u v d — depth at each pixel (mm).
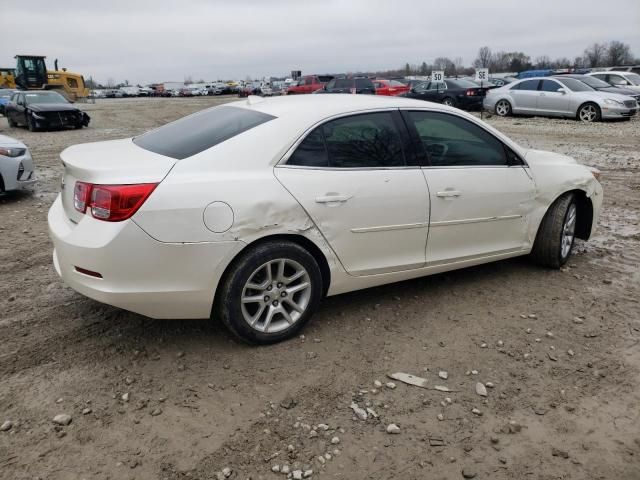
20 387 3176
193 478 2533
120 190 3111
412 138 4078
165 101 51781
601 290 4660
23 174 7930
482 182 4363
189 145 3547
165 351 3590
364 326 3969
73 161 3490
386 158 3936
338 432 2855
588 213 5398
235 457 2670
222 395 3141
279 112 3736
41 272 4984
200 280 3293
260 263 3438
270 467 2611
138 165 3301
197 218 3203
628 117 18547
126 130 20188
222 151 3426
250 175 3408
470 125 4426
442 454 2721
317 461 2654
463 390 3234
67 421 2881
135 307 3271
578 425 2949
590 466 2660
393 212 3904
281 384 3252
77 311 4148
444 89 23281
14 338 3727
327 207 3615
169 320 4008
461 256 4410
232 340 3732
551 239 4926
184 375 3326
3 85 40938
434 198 4094
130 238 3119
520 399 3158
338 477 2559
